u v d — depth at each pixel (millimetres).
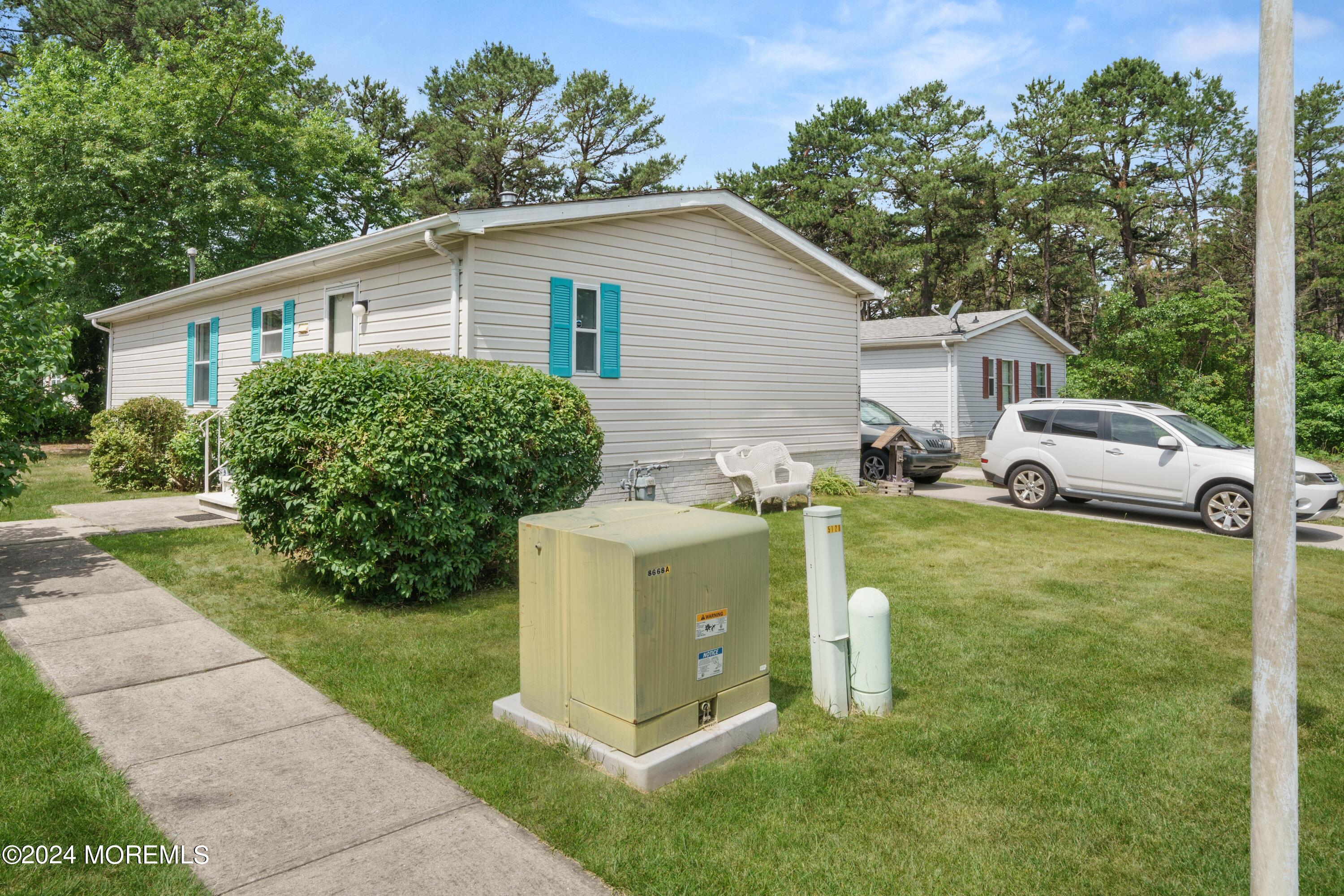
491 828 3133
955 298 40781
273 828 3094
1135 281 34562
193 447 11117
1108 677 4906
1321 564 8719
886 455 15062
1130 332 22719
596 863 2902
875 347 22109
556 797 3348
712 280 11820
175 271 20875
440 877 2814
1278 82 2121
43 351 6996
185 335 14898
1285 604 2162
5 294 6805
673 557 3582
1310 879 2904
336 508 5844
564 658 3801
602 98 35438
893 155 37812
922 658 5223
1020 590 7023
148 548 7805
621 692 3520
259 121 22812
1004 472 12758
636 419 10781
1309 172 39750
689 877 2838
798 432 13383
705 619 3744
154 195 20797
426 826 3141
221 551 7730
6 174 20031
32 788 3277
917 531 9938
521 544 3996
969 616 6199
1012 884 2834
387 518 5918
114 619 5652
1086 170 36312
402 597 6191
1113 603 6641
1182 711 4398
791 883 2812
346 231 27078
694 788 3459
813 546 4301
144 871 2789
